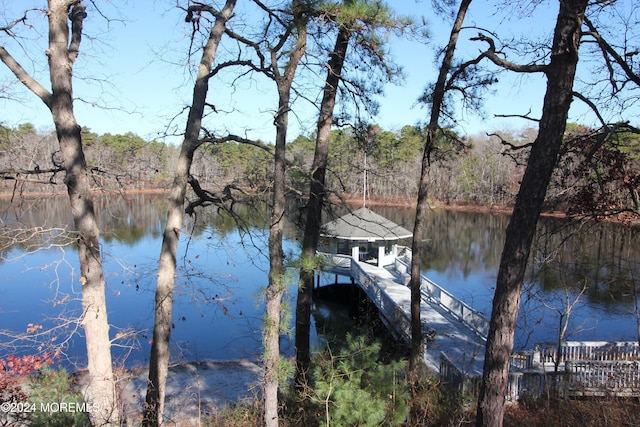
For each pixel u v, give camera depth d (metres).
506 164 41.38
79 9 6.86
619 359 10.41
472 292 21.06
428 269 26.17
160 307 6.97
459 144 10.29
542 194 5.39
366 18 7.80
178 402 10.23
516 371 9.80
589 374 9.56
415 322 9.74
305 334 9.03
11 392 6.38
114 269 19.38
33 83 6.13
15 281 19.97
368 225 19.55
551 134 5.27
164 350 7.00
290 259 5.55
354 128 9.81
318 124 9.42
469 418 7.75
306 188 8.55
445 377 9.70
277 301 5.57
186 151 7.21
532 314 15.54
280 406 7.47
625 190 8.68
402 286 18.09
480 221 39.38
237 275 19.19
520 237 5.48
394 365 5.70
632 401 9.04
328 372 5.56
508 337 5.61
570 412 8.43
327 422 5.04
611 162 8.34
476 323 12.73
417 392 8.71
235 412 8.30
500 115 6.11
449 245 32.50
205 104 7.42
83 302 6.32
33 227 6.14
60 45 6.05
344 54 9.29
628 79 6.30
